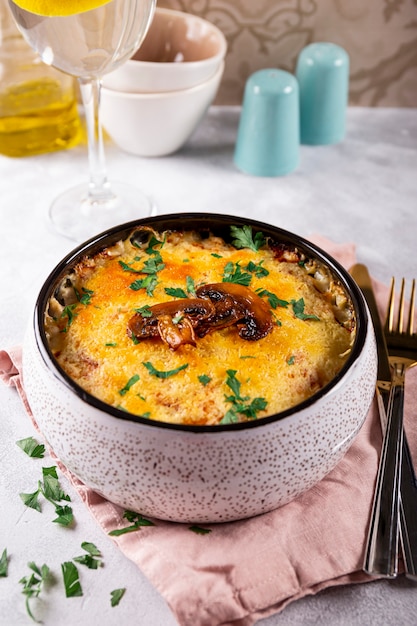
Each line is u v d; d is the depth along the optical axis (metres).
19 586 0.44
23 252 0.64
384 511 0.45
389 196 0.70
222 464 0.41
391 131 0.78
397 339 0.55
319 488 0.47
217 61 0.68
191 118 0.70
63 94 0.71
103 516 0.45
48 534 0.46
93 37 0.57
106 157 0.74
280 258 0.50
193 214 0.50
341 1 0.74
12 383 0.53
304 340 0.46
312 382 0.44
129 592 0.43
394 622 0.43
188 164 0.73
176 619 0.41
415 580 0.44
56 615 0.42
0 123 0.71
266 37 0.76
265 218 0.67
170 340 0.44
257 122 0.70
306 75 0.72
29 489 0.48
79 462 0.42
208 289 0.46
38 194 0.69
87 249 0.48
